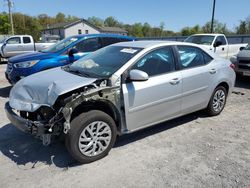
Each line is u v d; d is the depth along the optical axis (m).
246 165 3.35
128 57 3.76
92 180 3.03
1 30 66.69
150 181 3.01
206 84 4.61
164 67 3.99
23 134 4.24
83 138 3.25
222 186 2.92
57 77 3.62
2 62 16.14
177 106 4.20
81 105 3.28
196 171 3.21
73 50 6.78
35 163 3.38
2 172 3.18
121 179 3.04
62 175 3.12
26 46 16.17
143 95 3.65
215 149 3.77
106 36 7.73
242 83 8.46
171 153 3.65
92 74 3.67
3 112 5.33
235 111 5.51
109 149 3.53
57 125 3.12
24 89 3.53
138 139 4.09
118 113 3.52
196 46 4.60
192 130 4.46
